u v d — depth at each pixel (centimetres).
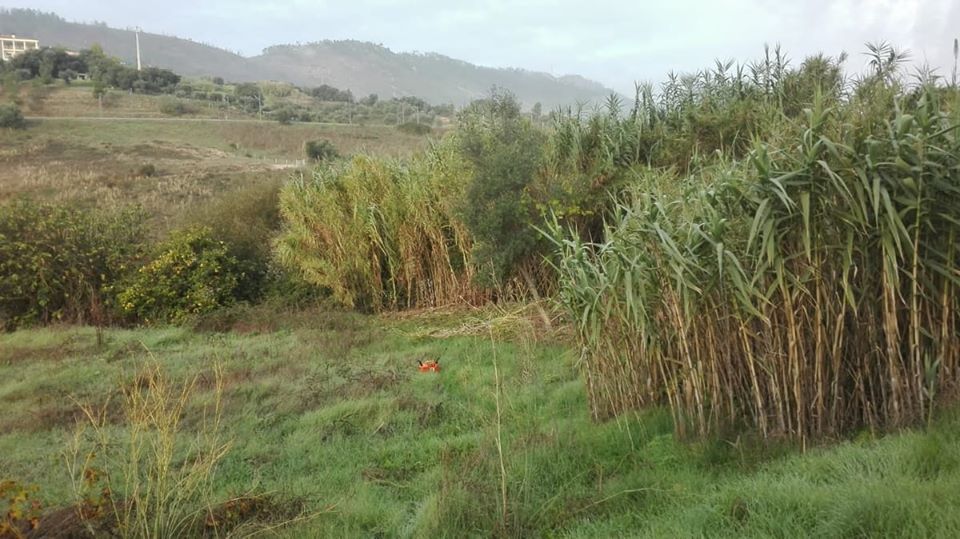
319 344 999
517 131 1141
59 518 434
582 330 571
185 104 5850
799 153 483
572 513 432
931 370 452
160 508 420
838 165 464
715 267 489
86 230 1391
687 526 374
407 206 1228
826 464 415
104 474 453
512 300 1093
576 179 1064
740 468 455
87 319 1345
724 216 498
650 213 519
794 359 475
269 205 1491
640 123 1117
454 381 779
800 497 369
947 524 313
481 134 1153
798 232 479
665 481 454
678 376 539
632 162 1088
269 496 481
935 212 465
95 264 1362
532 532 418
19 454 601
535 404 661
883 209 461
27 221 1363
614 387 583
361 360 898
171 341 1119
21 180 3141
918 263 469
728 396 510
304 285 1342
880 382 479
